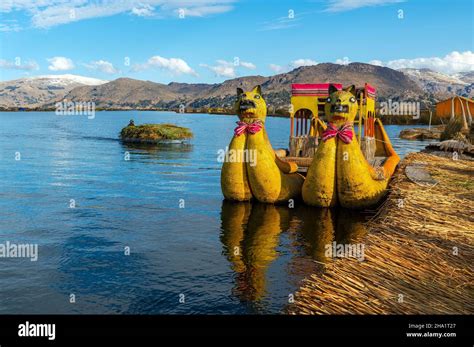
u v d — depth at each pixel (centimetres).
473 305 707
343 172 1642
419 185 1480
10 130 6800
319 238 1358
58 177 2447
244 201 1830
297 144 2158
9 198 1886
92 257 1183
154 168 2852
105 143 4625
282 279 1037
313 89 2119
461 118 4444
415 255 864
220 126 8656
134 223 1521
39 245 1280
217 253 1220
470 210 1159
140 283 1014
